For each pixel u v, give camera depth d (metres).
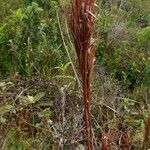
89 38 1.50
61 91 3.27
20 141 2.84
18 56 3.72
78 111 3.11
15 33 3.88
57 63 3.74
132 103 3.48
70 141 2.84
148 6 6.09
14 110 2.99
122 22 4.83
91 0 1.44
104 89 3.54
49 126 2.96
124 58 4.26
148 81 4.00
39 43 3.85
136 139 3.01
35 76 3.48
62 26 4.09
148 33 4.52
